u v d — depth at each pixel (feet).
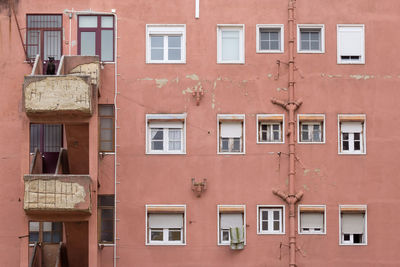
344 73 108.27
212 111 107.45
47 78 98.22
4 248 104.68
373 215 105.91
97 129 99.96
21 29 108.58
